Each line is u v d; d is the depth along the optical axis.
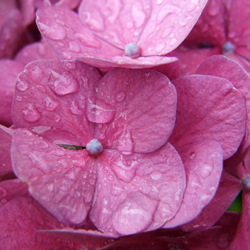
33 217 0.09
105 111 0.09
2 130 0.09
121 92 0.09
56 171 0.09
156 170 0.09
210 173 0.08
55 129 0.09
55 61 0.09
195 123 0.09
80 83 0.09
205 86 0.09
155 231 0.09
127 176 0.09
